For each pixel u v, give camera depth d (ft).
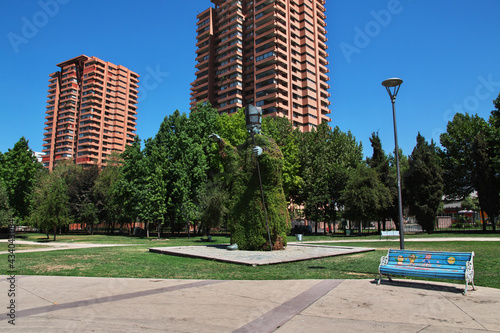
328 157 146.41
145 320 17.65
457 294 24.26
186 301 21.90
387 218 141.18
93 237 127.85
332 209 136.56
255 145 55.83
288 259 41.93
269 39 276.21
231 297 23.08
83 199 171.01
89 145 392.88
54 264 40.34
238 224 56.13
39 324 16.75
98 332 15.62
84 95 405.39
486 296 23.65
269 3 286.87
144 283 28.27
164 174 128.98
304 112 287.48
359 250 54.75
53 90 426.51
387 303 21.57
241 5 308.19
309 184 136.87
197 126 139.74
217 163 124.16
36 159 141.08
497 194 119.14
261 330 16.14
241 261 39.55
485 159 121.39
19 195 129.59
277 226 54.95
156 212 117.19
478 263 40.45
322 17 324.60
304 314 18.98
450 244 70.23
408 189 123.75
